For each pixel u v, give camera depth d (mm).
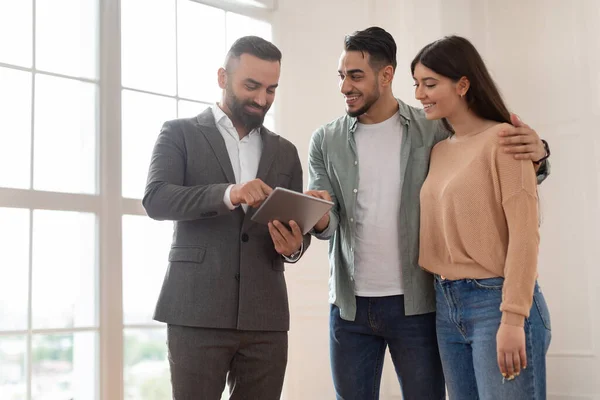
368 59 2711
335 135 2854
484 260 2355
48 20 3613
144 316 3852
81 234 3627
